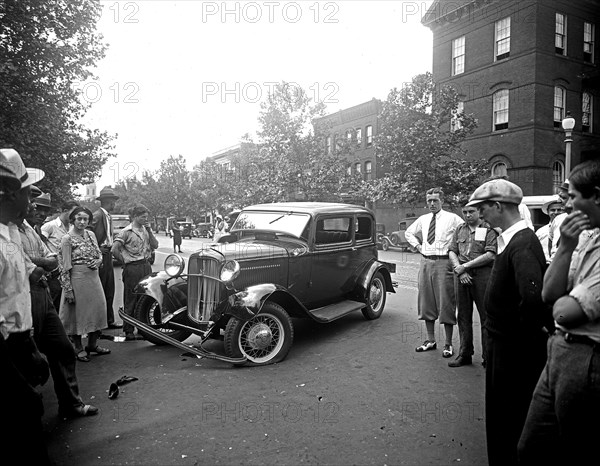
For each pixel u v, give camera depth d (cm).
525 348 262
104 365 503
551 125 2027
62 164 1148
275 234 635
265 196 2269
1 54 975
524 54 2003
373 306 727
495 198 271
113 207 707
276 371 479
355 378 454
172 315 556
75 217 505
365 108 3172
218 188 4094
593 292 188
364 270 705
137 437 333
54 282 578
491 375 274
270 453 309
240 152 3256
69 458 304
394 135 2025
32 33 1009
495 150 2128
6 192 282
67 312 507
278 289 521
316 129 2294
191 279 550
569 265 207
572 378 191
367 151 3169
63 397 366
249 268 537
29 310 301
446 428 344
